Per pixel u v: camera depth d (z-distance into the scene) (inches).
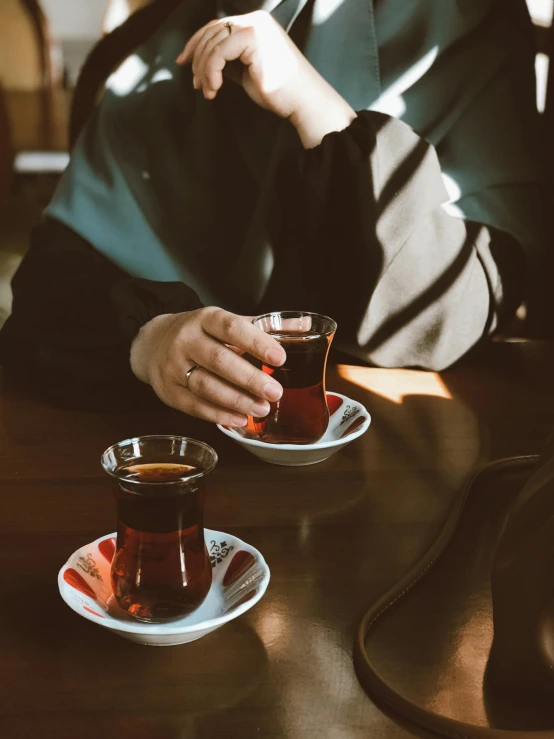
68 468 39.8
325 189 49.9
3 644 31.2
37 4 141.4
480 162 57.7
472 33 59.7
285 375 39.5
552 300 58.6
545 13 92.4
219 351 40.1
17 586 33.3
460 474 39.7
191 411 41.7
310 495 38.2
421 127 59.1
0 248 89.2
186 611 31.3
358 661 30.4
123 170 61.1
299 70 51.2
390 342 49.7
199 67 50.5
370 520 36.8
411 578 33.2
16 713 29.1
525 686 29.5
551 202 59.6
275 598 32.9
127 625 30.5
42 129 128.9
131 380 44.5
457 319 49.9
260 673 30.3
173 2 73.7
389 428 43.2
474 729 28.3
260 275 59.2
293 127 56.4
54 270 49.9
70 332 45.7
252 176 60.9
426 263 50.1
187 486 30.6
